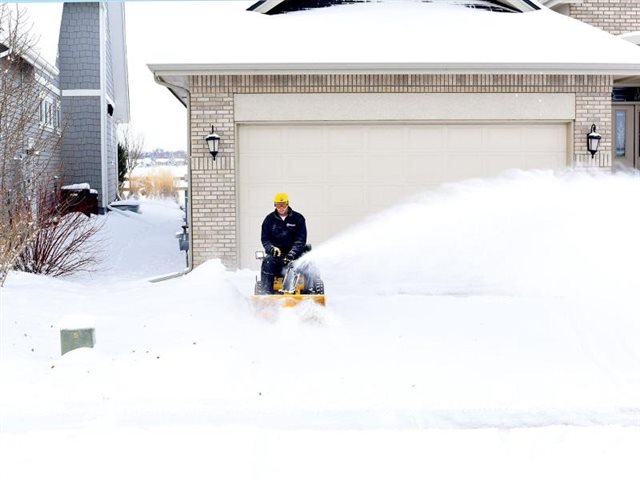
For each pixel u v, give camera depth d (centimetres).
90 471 555
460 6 1764
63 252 1592
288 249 1095
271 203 1503
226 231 1479
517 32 1603
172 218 3503
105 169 3066
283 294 1037
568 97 1501
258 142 1495
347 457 583
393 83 1474
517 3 1731
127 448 598
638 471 558
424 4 1764
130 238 2456
